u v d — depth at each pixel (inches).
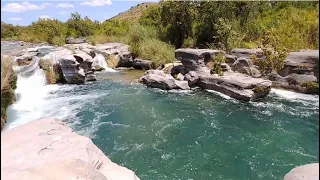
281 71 649.0
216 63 706.2
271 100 569.9
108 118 487.8
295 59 625.9
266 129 428.5
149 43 987.3
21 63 756.0
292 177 127.5
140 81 748.0
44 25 1652.3
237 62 699.4
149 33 1117.7
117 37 1338.6
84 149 155.5
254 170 322.3
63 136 167.9
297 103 545.0
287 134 406.3
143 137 411.8
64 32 1674.5
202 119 477.4
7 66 548.1
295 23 834.8
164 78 683.4
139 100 589.6
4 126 438.9
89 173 104.9
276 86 653.3
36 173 99.4
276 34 747.4
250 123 454.3
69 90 675.4
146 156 357.7
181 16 1057.5
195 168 330.3
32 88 680.4
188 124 457.1
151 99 595.8
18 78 671.8
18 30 1702.8
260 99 578.9
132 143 392.8
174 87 673.0
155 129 439.5
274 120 462.9
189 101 578.6
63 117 491.5
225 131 427.2
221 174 317.4
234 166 332.5
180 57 761.6
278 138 396.2
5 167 117.0
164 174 319.0
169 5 1066.7
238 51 737.0
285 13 938.1
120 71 917.8
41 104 564.1
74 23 1761.8
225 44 871.7
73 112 518.3
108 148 378.9
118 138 408.5
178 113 508.4
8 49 1010.7
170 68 786.8
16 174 97.8
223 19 935.7
